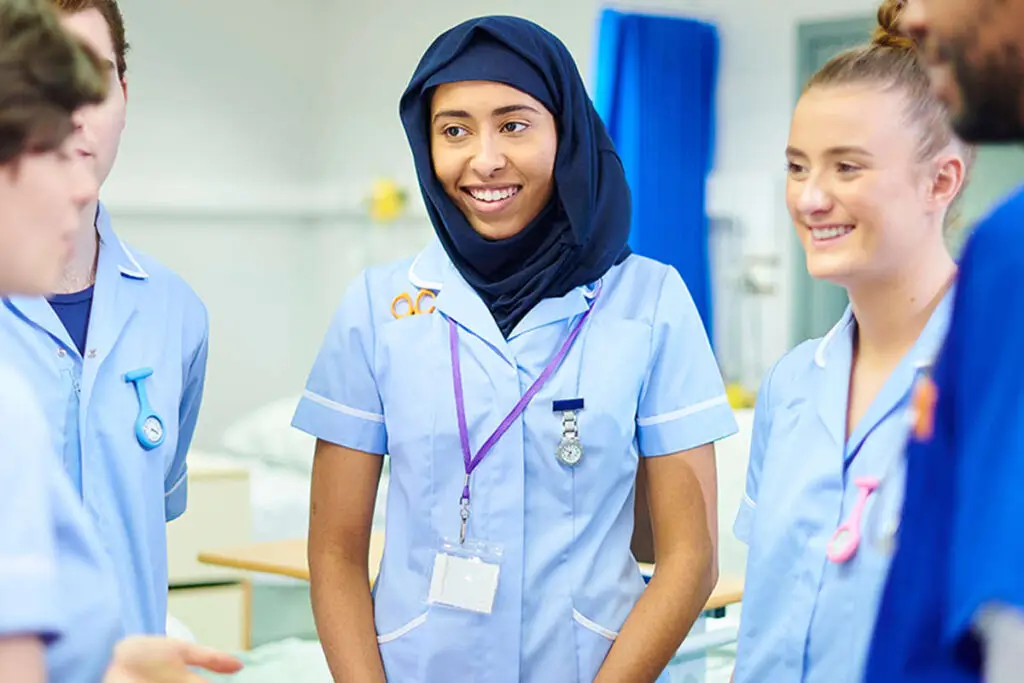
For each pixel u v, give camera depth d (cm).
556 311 190
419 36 621
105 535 175
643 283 198
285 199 659
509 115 185
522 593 183
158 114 606
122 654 123
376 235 640
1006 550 86
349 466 196
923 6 98
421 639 184
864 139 153
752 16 512
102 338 180
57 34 109
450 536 185
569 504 185
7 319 172
